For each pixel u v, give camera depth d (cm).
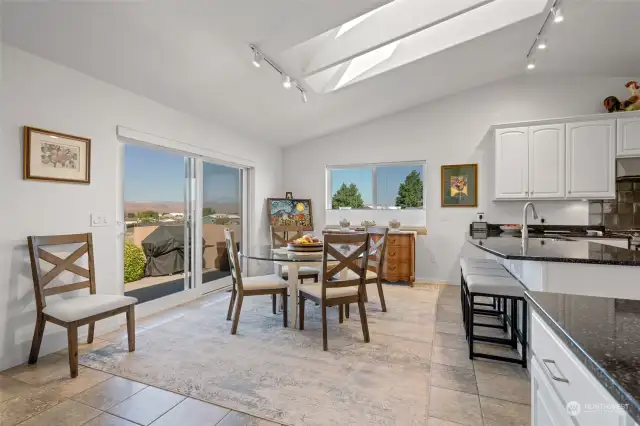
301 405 189
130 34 248
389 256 492
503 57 404
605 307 101
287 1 234
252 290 304
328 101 440
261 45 287
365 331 280
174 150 380
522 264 248
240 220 514
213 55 294
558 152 423
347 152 562
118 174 321
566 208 450
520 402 191
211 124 430
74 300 245
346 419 176
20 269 238
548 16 310
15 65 234
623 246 395
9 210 233
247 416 179
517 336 250
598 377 63
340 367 234
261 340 282
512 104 470
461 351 261
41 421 173
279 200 561
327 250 268
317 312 365
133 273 342
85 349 262
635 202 428
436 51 362
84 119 282
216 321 331
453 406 188
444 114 502
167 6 227
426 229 513
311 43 329
